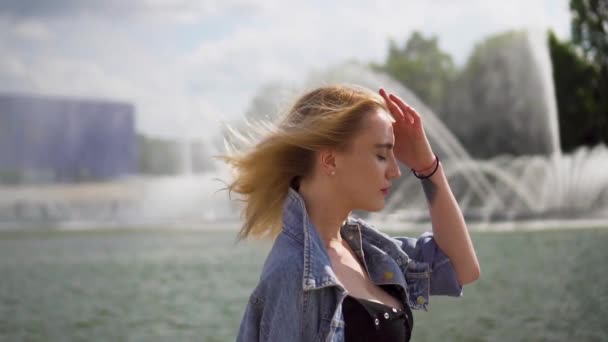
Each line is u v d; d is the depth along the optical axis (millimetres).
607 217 19703
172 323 7691
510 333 6422
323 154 1696
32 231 20969
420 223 18234
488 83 37312
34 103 36750
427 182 1917
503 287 8625
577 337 6168
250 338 1617
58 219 27594
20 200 30625
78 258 13781
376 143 1681
